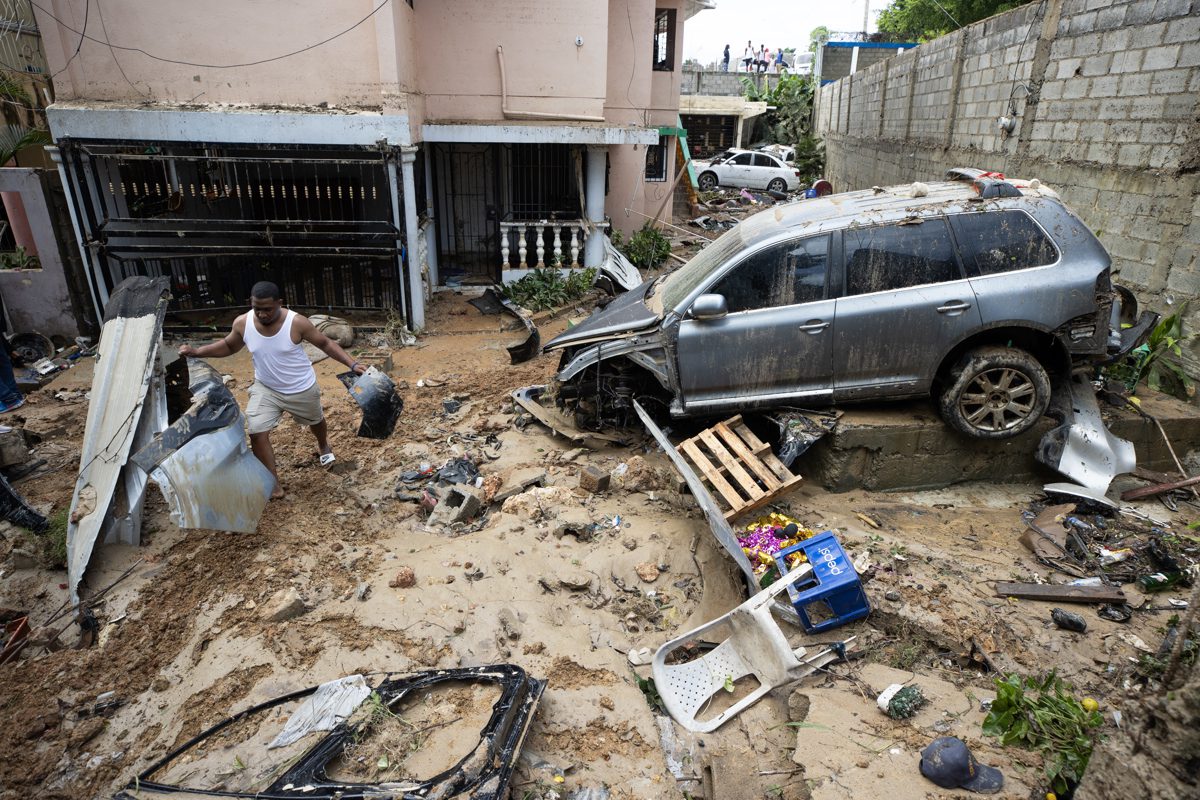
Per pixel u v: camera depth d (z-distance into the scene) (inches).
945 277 206.4
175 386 228.8
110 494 187.5
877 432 212.5
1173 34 262.2
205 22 347.9
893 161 650.2
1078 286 200.7
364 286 403.2
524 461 244.8
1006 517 205.2
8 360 286.7
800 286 212.1
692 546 193.9
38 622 170.1
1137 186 280.8
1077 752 117.6
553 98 447.2
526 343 338.3
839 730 132.6
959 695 141.0
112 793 127.6
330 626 165.3
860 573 174.1
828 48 1227.2
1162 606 162.7
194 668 155.3
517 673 142.1
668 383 225.9
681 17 662.5
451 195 508.7
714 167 1041.5
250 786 123.7
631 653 160.1
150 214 388.5
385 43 352.8
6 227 408.2
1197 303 249.4
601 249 459.8
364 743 130.5
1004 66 403.2
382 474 236.4
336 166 404.8
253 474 193.2
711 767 130.5
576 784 128.1
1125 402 229.9
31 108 442.6
